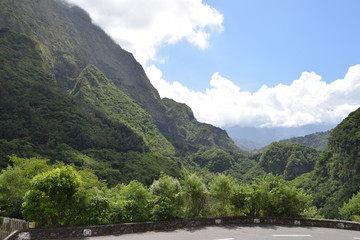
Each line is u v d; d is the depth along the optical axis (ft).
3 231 40.73
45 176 36.35
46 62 554.87
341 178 350.43
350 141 363.56
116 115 620.08
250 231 41.45
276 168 610.65
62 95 450.71
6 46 471.62
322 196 341.82
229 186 49.70
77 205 37.35
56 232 34.55
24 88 402.52
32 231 33.47
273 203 49.21
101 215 39.06
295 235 39.73
